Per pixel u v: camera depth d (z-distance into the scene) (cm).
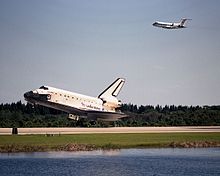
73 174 10600
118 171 11006
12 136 17112
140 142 15988
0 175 10381
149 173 10825
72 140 16075
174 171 10994
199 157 13312
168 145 15788
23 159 12638
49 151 14238
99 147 14938
